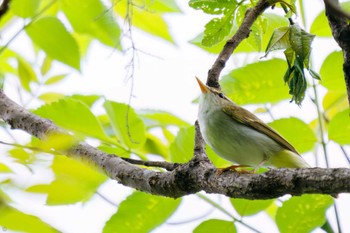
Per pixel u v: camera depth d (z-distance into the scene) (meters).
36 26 9.13
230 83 8.89
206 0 8.10
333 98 9.13
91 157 7.30
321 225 7.60
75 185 4.62
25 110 7.96
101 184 7.30
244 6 8.60
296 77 6.97
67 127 8.61
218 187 6.39
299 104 7.05
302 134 8.31
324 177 5.32
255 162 9.56
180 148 8.41
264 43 9.27
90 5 9.69
